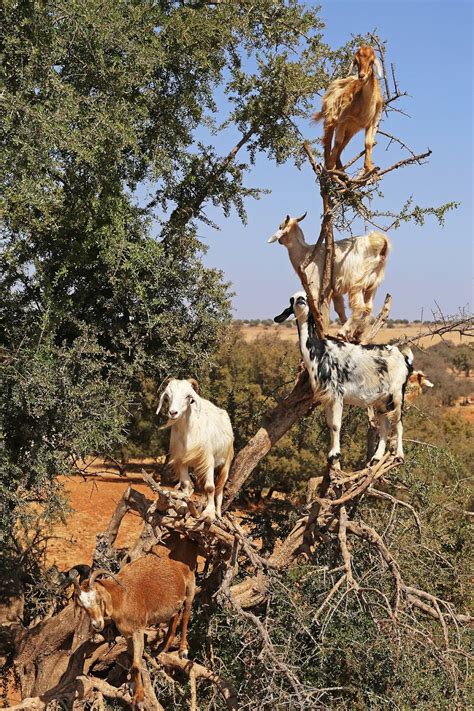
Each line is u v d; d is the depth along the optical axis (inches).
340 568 382.3
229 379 986.1
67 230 458.6
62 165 434.3
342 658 388.5
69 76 449.4
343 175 412.2
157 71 503.8
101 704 372.8
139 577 332.5
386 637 385.4
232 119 516.1
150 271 470.9
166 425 336.2
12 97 388.2
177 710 388.5
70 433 427.2
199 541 370.0
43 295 438.0
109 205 454.9
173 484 449.1
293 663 372.5
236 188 526.0
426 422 997.8
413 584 469.1
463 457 874.1
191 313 494.3
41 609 460.8
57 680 413.4
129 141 439.2
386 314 435.8
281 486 954.1
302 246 426.9
